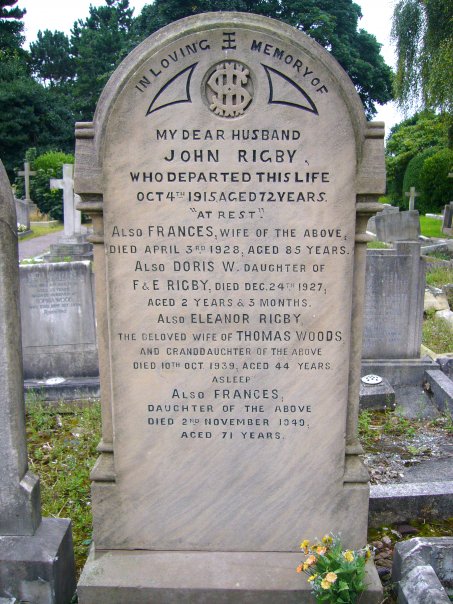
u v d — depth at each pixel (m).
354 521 1.72
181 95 1.47
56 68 30.58
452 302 5.20
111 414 1.69
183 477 1.70
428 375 3.34
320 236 1.56
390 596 1.70
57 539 1.66
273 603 1.60
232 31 1.43
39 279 3.30
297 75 1.46
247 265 1.58
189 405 1.66
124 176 1.51
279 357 1.63
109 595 1.60
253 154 1.51
